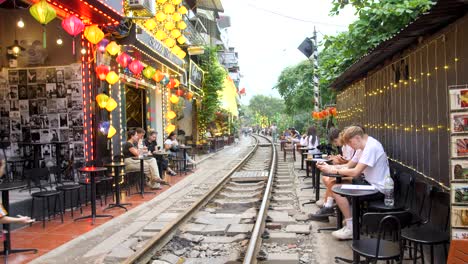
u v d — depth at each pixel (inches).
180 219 318.0
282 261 233.8
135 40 482.3
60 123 446.9
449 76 208.4
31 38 452.4
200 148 1079.6
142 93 711.1
